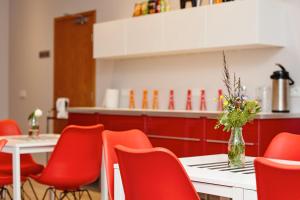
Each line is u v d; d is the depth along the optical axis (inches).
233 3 178.9
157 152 72.2
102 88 261.4
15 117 324.5
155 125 192.4
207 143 174.1
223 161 106.0
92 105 266.4
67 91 283.6
